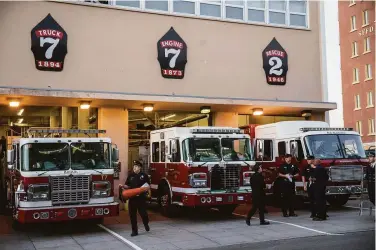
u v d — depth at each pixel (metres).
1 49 14.67
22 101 14.92
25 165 10.75
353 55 44.75
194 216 13.98
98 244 9.92
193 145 12.81
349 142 14.51
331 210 14.77
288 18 19.39
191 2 17.62
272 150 15.70
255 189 12.01
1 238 10.77
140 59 16.50
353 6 44.75
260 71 18.47
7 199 14.02
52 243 10.12
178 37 17.08
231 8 18.34
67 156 11.17
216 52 17.73
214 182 12.71
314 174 12.63
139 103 15.73
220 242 9.83
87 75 15.73
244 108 17.67
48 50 15.16
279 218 13.23
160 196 14.39
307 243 9.41
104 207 11.09
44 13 15.27
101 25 16.08
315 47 19.69
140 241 10.13
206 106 16.84
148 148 16.75
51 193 10.76
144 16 16.70
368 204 14.71
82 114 16.39
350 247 8.91
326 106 18.52
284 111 19.03
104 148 11.62
